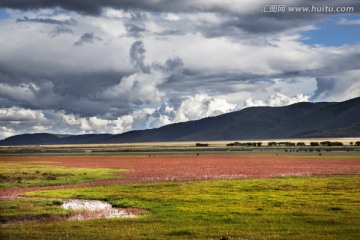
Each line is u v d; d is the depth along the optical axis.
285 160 109.38
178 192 46.81
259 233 26.78
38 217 35.06
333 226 28.42
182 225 29.89
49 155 180.00
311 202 37.97
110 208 39.50
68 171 82.00
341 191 45.06
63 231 28.59
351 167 80.94
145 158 134.50
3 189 55.78
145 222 31.34
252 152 177.25
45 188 56.88
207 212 34.44
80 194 48.31
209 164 97.31
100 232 28.02
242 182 55.75
